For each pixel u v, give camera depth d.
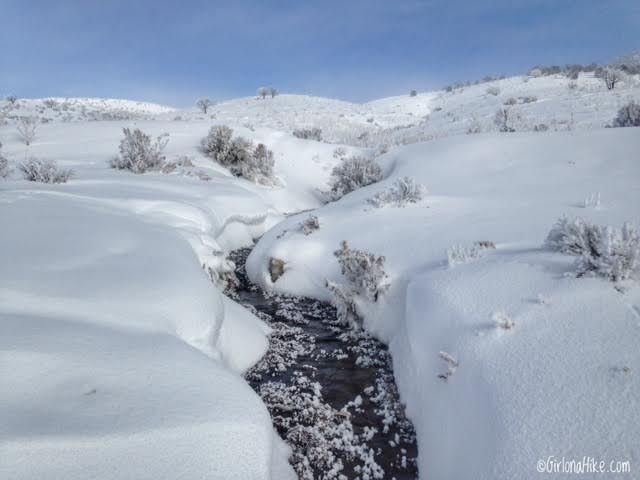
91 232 6.43
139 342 3.80
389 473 3.71
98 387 3.07
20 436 2.43
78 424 2.65
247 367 5.66
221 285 8.60
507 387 3.12
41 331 3.56
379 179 17.86
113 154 20.20
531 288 4.35
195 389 3.28
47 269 4.83
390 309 6.44
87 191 10.32
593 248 4.43
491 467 2.61
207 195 13.30
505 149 15.88
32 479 2.23
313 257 8.75
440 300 4.83
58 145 22.33
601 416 2.56
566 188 9.83
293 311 7.89
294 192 21.83
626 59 54.81
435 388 4.01
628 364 2.90
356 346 6.39
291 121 52.25
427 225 8.30
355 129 50.22
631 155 11.87
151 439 2.67
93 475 2.36
